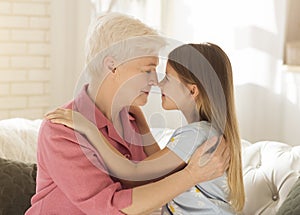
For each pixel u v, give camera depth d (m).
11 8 3.50
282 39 3.22
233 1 3.28
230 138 1.80
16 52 3.54
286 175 2.22
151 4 3.52
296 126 3.14
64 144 1.68
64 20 3.62
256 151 2.43
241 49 3.27
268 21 3.22
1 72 3.51
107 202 1.63
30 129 2.68
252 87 3.27
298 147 2.33
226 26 3.30
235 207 1.88
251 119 3.27
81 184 1.66
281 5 3.22
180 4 3.46
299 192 2.01
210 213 1.82
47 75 3.64
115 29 1.70
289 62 3.22
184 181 1.64
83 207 1.66
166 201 1.65
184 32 3.46
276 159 2.30
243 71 3.27
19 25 3.53
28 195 2.36
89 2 3.60
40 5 3.58
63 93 3.66
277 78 3.21
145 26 1.73
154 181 1.70
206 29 3.37
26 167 2.44
